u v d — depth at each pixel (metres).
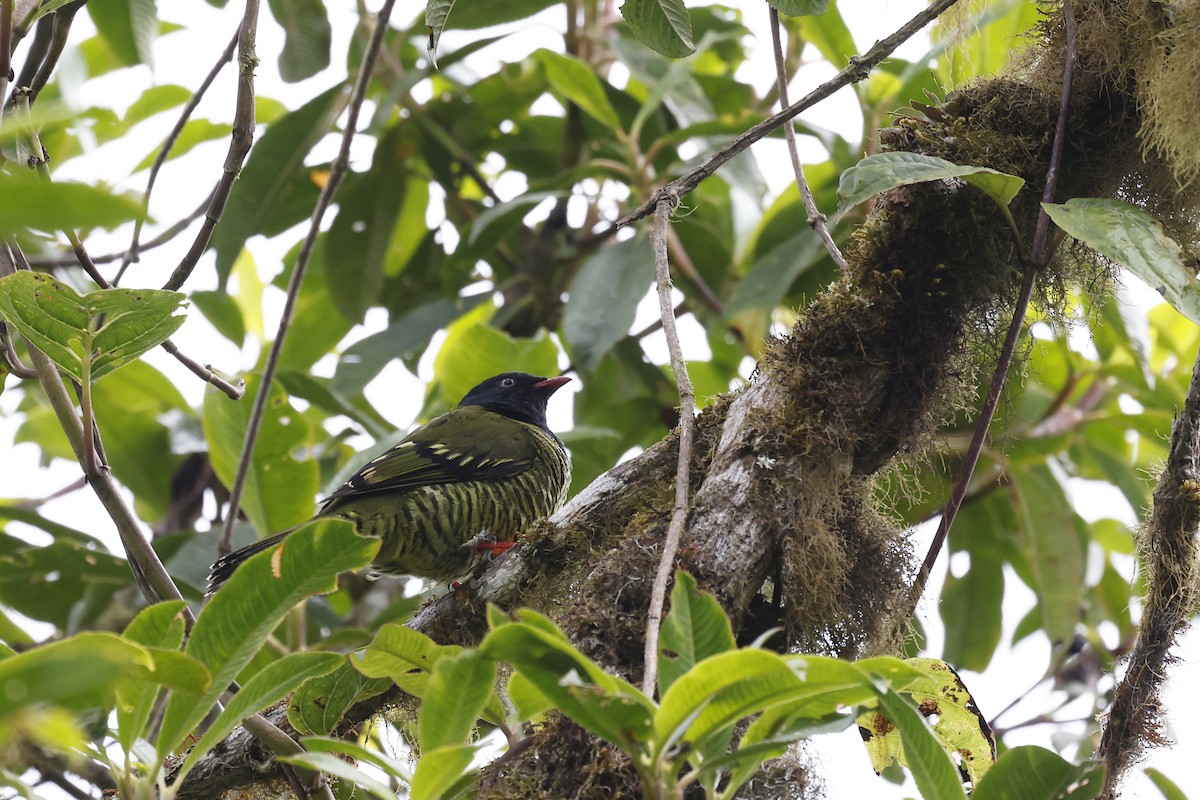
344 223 12.70
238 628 4.76
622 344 12.39
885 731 6.75
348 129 8.49
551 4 11.73
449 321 12.16
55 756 6.57
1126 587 12.28
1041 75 7.23
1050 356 11.77
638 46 12.52
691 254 12.34
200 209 9.23
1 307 5.59
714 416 7.19
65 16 6.92
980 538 11.82
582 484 12.64
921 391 6.69
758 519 5.95
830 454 6.29
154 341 5.93
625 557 5.77
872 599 6.57
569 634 5.57
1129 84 6.94
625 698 3.85
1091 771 4.77
